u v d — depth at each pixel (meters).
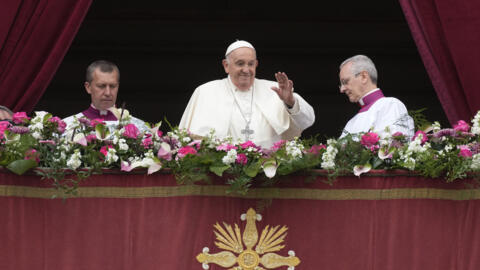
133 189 15.59
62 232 15.45
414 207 16.00
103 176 15.55
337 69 42.09
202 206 15.66
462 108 21.36
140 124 21.05
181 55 42.00
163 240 15.56
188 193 15.65
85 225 15.50
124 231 15.55
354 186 15.88
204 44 41.28
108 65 21.55
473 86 21.12
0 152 15.31
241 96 20.45
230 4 40.91
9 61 20.78
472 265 15.98
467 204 16.11
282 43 41.44
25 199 15.48
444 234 16.02
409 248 15.92
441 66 21.42
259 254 15.69
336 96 42.44
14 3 20.70
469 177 16.05
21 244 15.42
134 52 41.59
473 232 16.08
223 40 41.19
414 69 41.81
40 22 20.91
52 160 15.30
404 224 15.95
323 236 15.77
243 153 15.52
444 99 21.55
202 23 40.88
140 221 15.56
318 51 41.66
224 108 20.20
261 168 15.41
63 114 40.72
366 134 16.08
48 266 15.41
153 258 15.53
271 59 42.00
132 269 15.50
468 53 21.09
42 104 40.50
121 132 15.92
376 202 15.91
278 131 19.56
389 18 40.88
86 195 15.52
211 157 15.36
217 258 15.59
